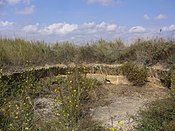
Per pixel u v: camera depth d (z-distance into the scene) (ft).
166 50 30.89
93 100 24.17
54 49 33.96
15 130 14.28
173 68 28.19
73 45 35.29
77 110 18.70
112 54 33.55
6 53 28.71
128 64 30.50
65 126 15.94
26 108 16.65
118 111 21.70
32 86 23.30
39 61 30.58
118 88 28.71
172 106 16.56
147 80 29.81
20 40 33.65
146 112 17.19
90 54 34.17
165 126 15.15
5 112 15.49
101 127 17.26
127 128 17.57
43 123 16.38
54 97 22.50
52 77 27.48
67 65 29.30
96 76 30.99
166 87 27.81
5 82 21.97
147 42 33.37
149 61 31.09
